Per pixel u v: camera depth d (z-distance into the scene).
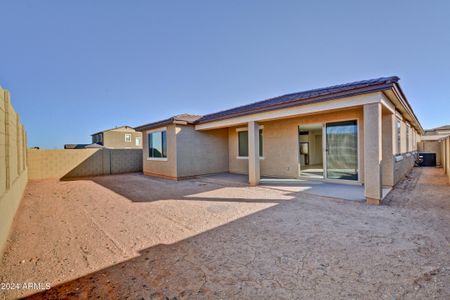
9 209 4.50
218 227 4.51
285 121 11.03
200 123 12.12
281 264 2.99
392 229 4.18
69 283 2.68
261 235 4.03
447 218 4.78
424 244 3.50
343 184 9.07
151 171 14.16
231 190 8.49
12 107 5.48
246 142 13.23
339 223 4.57
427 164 17.62
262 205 6.16
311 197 7.02
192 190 8.70
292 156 10.81
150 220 5.09
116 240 3.98
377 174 5.93
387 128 8.24
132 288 2.55
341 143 9.26
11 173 5.04
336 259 3.09
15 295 2.46
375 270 2.78
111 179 12.87
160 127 13.12
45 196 8.12
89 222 5.03
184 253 3.40
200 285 2.56
